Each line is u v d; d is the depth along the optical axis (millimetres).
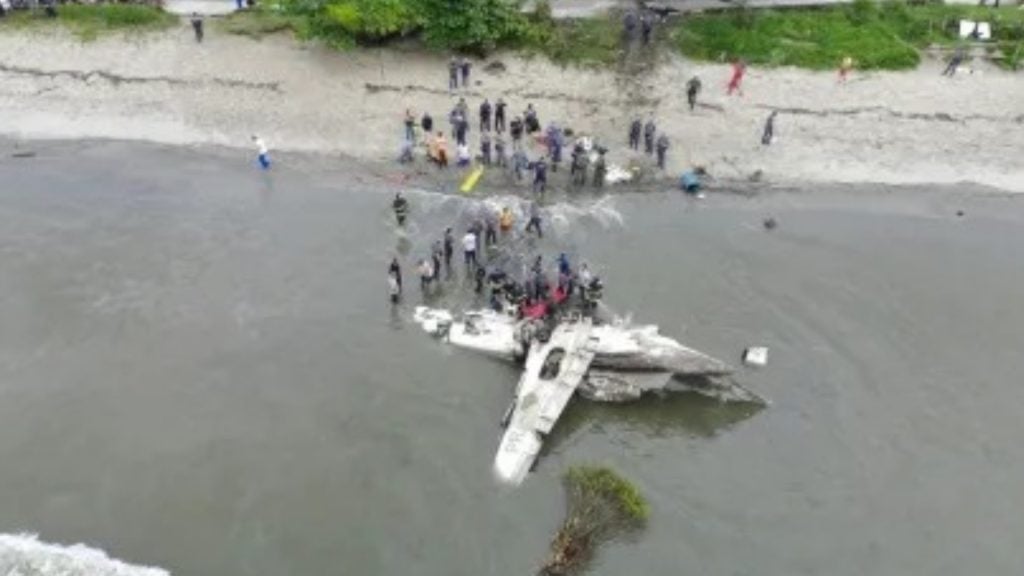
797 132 49406
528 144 47781
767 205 45969
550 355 36500
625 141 48375
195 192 45562
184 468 33344
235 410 35438
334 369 37062
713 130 49125
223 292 40250
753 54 52438
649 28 52906
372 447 34250
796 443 35094
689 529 32031
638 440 34969
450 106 49812
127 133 48938
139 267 41344
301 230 43375
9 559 30203
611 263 42125
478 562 30766
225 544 31094
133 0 54594
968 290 42031
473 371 37094
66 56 52188
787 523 32469
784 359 38125
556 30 52969
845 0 55406
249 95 50531
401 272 41219
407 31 52375
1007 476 34406
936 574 31281
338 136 48562
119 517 31750
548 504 32562
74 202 44781
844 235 44594
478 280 40094
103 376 36562
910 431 35719
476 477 33281
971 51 53250
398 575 30328
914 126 50094
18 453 33625
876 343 39156
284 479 33094
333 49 52344
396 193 45375
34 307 39312
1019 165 48906
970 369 38281
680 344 37719
